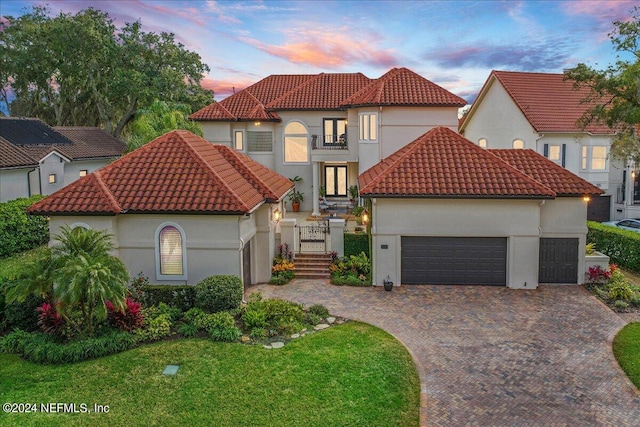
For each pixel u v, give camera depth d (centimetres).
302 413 1078
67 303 1312
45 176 3241
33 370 1263
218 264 1789
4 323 1507
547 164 2173
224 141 3284
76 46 4484
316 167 3139
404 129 2927
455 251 2025
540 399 1156
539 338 1498
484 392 1187
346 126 3272
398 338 1498
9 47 4703
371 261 2075
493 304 1806
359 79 3581
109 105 4912
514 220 1975
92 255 1416
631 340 1470
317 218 3033
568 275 2044
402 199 1984
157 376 1233
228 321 1508
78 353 1310
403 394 1165
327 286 2030
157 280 1812
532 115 3173
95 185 1817
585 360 1352
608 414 1094
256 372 1255
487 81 3625
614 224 2811
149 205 1753
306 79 3778
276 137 3344
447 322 1630
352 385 1197
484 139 3819
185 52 4841
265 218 2064
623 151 2469
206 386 1187
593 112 2425
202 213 1733
